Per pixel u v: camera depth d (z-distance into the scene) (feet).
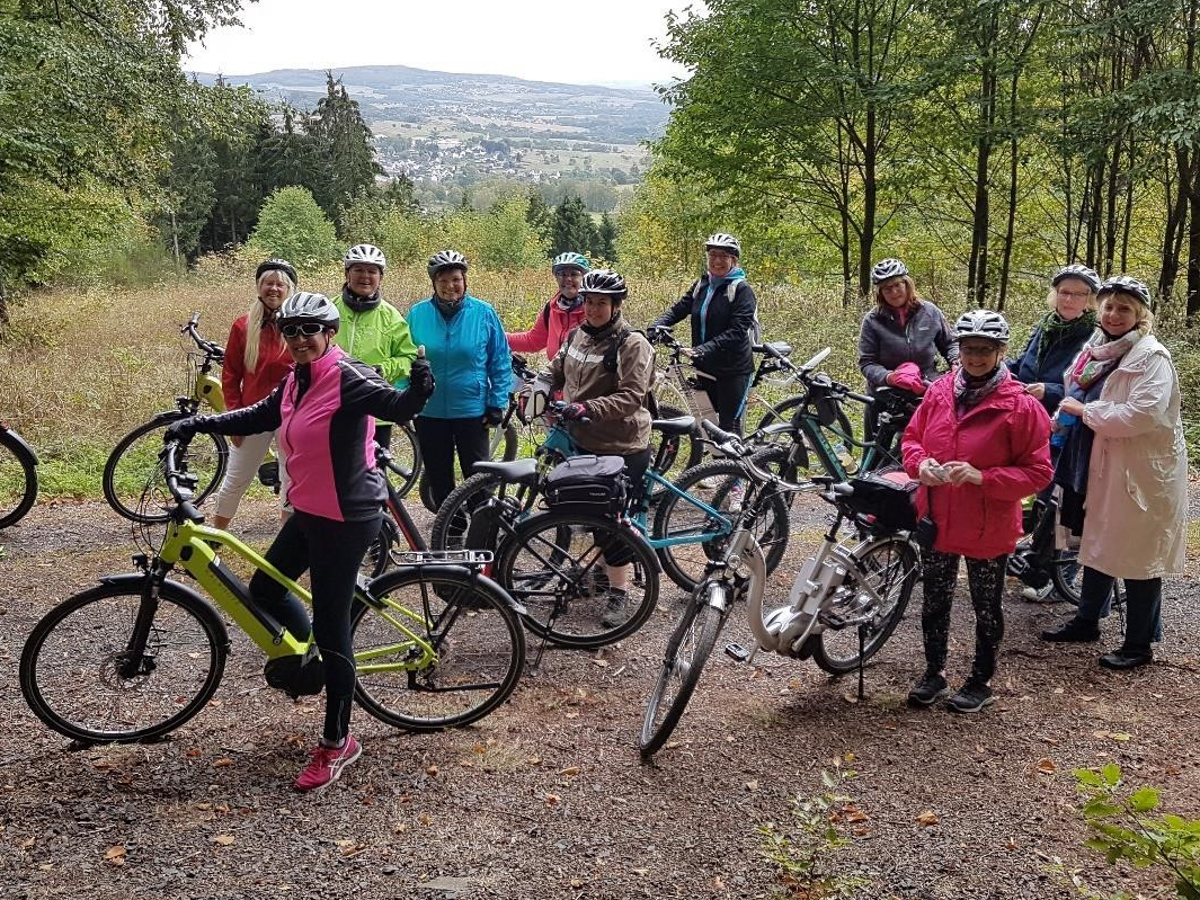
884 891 10.18
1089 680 15.31
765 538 18.94
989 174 54.39
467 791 11.98
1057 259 58.13
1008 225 53.62
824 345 42.14
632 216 160.76
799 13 49.01
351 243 168.14
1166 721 13.94
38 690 12.53
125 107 43.29
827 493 14.35
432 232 160.15
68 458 27.27
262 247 158.51
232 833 10.96
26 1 43.93
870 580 15.10
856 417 30.30
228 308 57.47
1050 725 13.87
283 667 12.52
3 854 10.43
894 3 48.29
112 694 13.01
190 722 13.39
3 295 48.93
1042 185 55.77
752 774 12.51
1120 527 15.14
